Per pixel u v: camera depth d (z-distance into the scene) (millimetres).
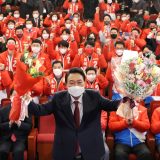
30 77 3928
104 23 11930
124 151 5340
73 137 4000
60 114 4039
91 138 4012
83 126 4027
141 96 4148
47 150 5594
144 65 4227
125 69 4215
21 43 10125
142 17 13727
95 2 15008
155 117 5523
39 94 6480
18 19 12938
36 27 11789
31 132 5590
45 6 14727
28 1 13750
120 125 5434
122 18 13195
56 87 6855
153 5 14758
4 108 5543
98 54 8711
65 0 15234
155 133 5480
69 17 13258
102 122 5586
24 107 3945
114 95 6465
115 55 8336
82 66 8625
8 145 5391
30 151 5395
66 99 4051
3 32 11742
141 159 5289
